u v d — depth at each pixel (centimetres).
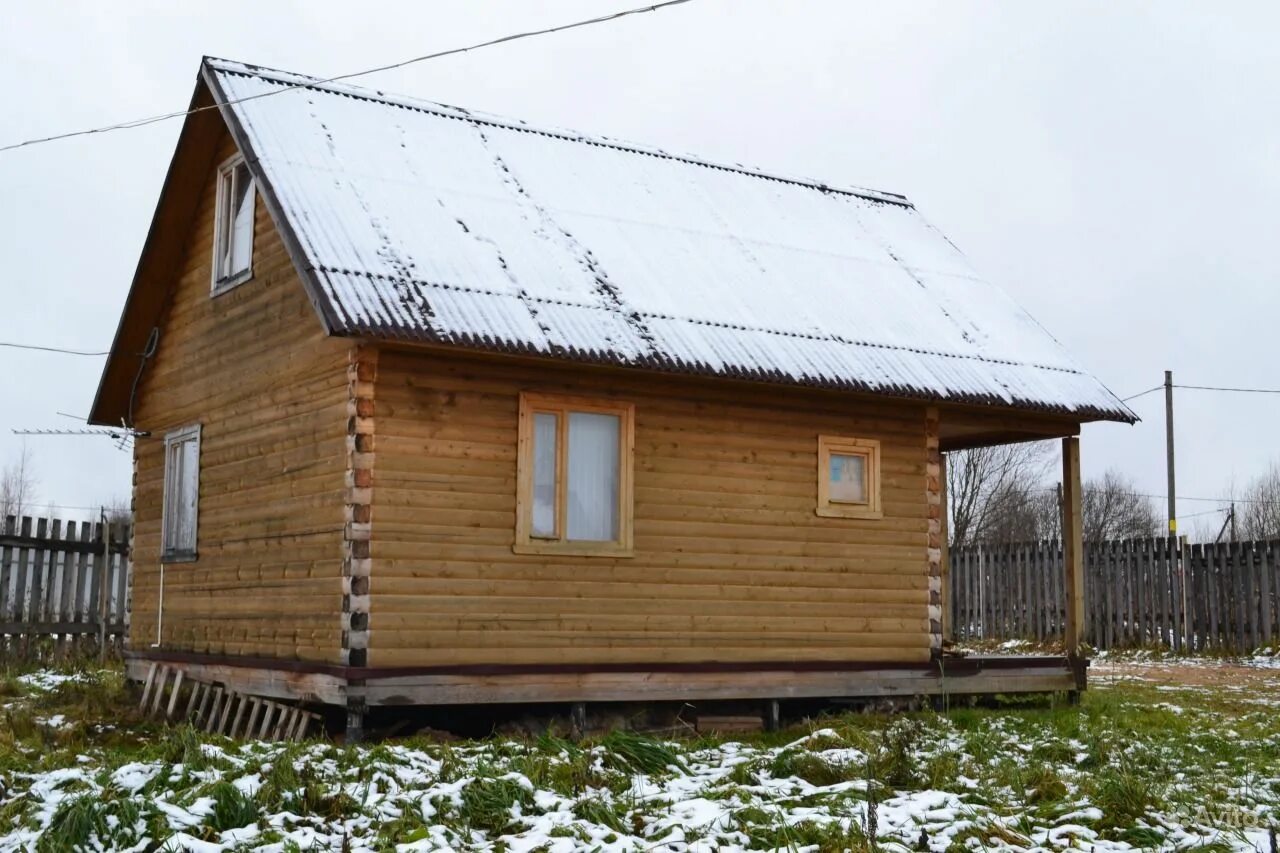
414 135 1525
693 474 1372
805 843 819
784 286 1562
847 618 1453
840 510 1457
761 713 1421
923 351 1542
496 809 870
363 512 1186
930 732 1305
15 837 805
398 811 866
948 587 1850
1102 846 834
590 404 1316
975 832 852
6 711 1405
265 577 1351
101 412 1762
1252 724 1437
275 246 1389
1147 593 2386
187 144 1496
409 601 1202
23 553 1908
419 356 1229
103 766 980
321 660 1224
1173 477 3219
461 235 1349
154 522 1650
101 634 1948
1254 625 2212
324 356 1271
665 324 1347
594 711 1323
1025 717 1469
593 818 866
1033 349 1684
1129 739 1280
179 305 1619
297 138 1384
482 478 1249
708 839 810
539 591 1270
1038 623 2528
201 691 1445
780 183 1870
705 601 1364
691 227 1611
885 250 1802
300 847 777
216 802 841
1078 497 1648
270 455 1366
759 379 1325
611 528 1325
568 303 1305
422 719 1239
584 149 1697
